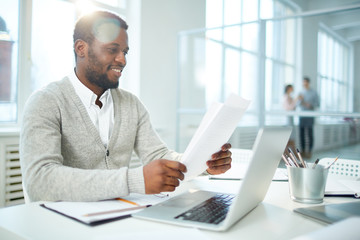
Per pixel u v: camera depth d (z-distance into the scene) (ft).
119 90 4.02
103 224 1.89
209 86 13.10
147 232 1.71
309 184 2.44
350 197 2.71
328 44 22.76
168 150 3.78
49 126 2.95
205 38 12.82
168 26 11.16
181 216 1.98
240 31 14.70
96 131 3.43
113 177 2.32
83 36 3.34
